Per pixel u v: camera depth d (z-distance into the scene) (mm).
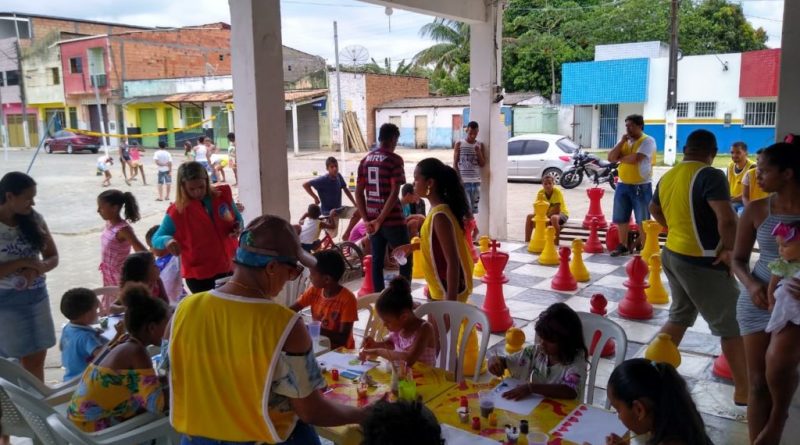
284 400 1924
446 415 2463
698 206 3709
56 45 31375
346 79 30406
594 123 26484
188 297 1965
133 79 31375
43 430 2689
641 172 7668
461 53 32688
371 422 1660
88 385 2654
